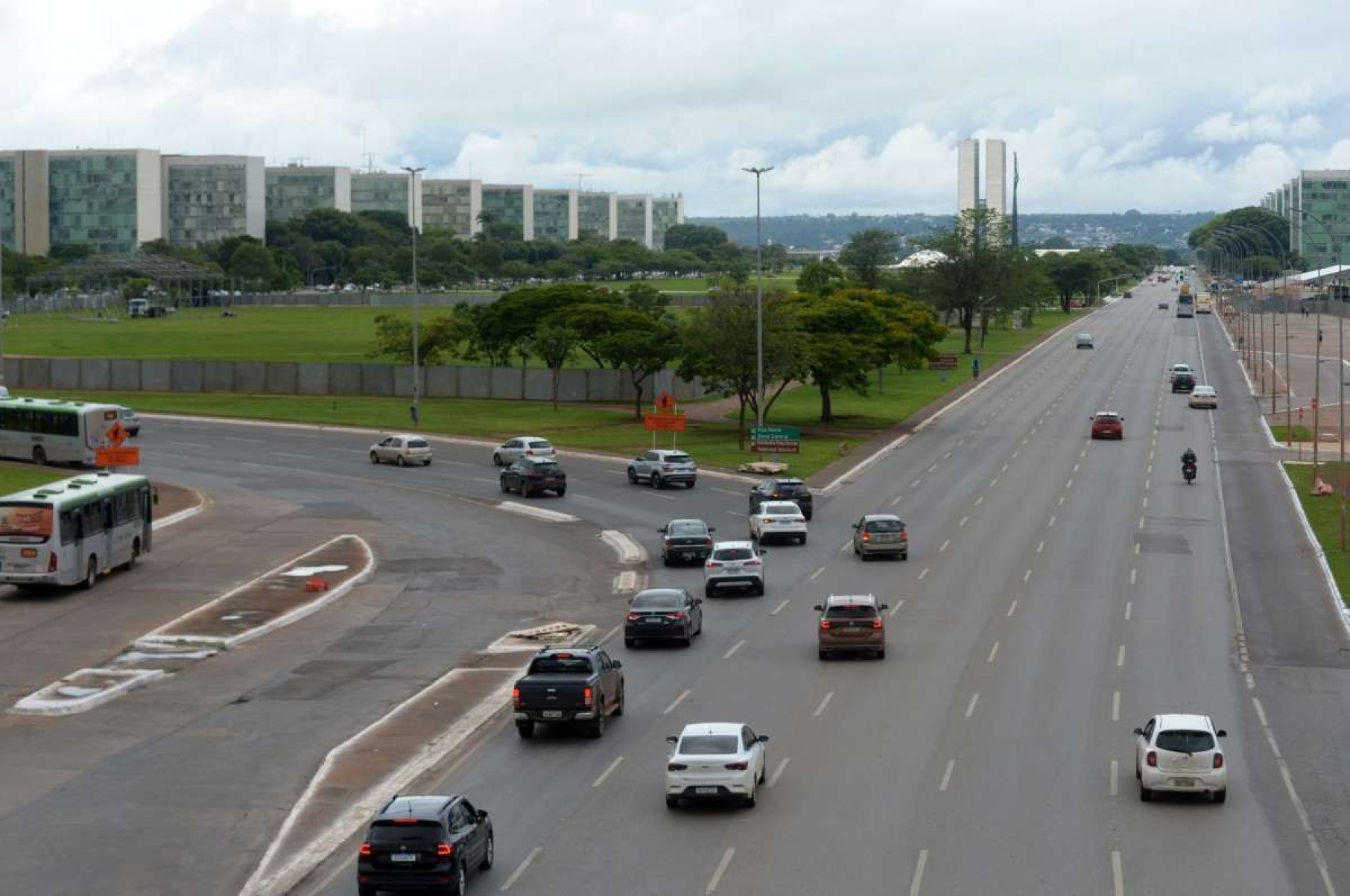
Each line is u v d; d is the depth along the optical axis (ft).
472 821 104.94
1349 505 288.92
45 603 209.15
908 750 138.31
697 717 151.23
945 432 414.41
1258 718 150.41
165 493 309.42
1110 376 572.92
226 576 228.43
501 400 486.79
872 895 101.86
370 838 98.63
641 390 443.32
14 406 348.59
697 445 384.88
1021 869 106.73
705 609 208.03
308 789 128.57
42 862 111.04
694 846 112.57
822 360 417.28
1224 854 110.42
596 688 142.92
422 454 354.33
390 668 175.01
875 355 427.33
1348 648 181.88
